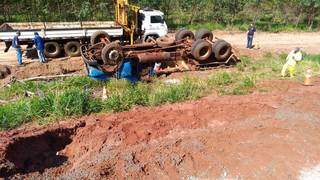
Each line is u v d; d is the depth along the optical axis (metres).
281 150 10.99
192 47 18.66
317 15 32.91
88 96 13.85
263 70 19.20
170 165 10.32
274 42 26.31
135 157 10.63
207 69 19.28
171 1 29.42
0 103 14.01
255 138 11.60
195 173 10.12
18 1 26.66
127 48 17.52
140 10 22.14
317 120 12.67
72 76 17.05
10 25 20.70
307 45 26.02
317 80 17.39
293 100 14.41
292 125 12.34
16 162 10.26
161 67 18.70
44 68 18.17
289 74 18.33
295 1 31.20
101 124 12.27
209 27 28.97
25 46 22.08
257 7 31.47
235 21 30.98
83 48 19.08
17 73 17.33
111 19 27.64
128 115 13.08
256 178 9.92
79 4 26.86
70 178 9.70
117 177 9.84
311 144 11.29
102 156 10.62
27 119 12.48
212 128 12.32
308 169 10.23
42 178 9.79
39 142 11.30
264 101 14.42
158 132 12.00
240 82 16.84
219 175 10.05
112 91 15.46
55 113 12.80
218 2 29.55
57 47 20.19
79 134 11.85
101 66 16.77
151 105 14.13
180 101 14.56
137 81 16.98
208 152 10.92
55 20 26.77
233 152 10.93
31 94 14.91
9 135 11.28
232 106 13.83
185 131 12.15
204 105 14.05
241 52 22.64
